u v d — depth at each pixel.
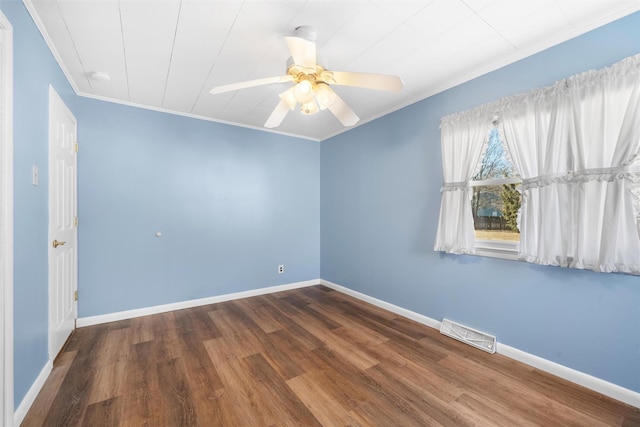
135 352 2.19
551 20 1.70
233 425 1.46
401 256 3.01
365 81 1.66
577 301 1.79
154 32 1.79
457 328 2.46
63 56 2.05
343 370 1.96
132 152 2.92
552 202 1.82
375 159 3.35
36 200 1.69
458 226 2.39
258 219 3.77
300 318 2.93
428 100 2.71
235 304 3.38
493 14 1.65
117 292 2.85
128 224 2.91
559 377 1.86
